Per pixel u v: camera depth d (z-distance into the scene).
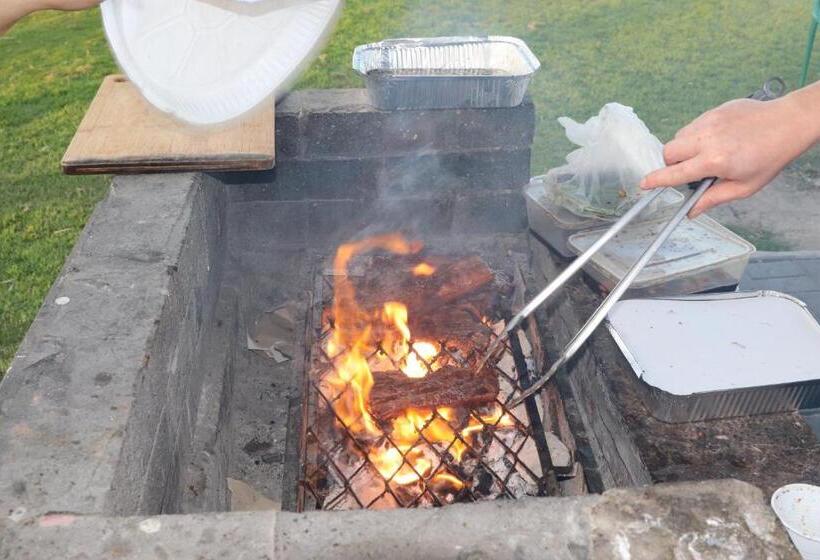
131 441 1.48
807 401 2.01
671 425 2.00
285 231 3.12
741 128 1.49
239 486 2.38
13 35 7.61
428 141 2.95
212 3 1.30
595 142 2.64
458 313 2.67
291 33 1.45
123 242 2.04
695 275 2.42
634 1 8.11
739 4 7.95
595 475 2.09
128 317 1.76
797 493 1.66
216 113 1.47
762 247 4.25
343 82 6.27
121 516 1.29
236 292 2.87
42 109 6.10
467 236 3.15
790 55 6.71
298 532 1.20
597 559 1.15
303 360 2.49
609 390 2.12
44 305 1.79
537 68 2.80
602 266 2.43
